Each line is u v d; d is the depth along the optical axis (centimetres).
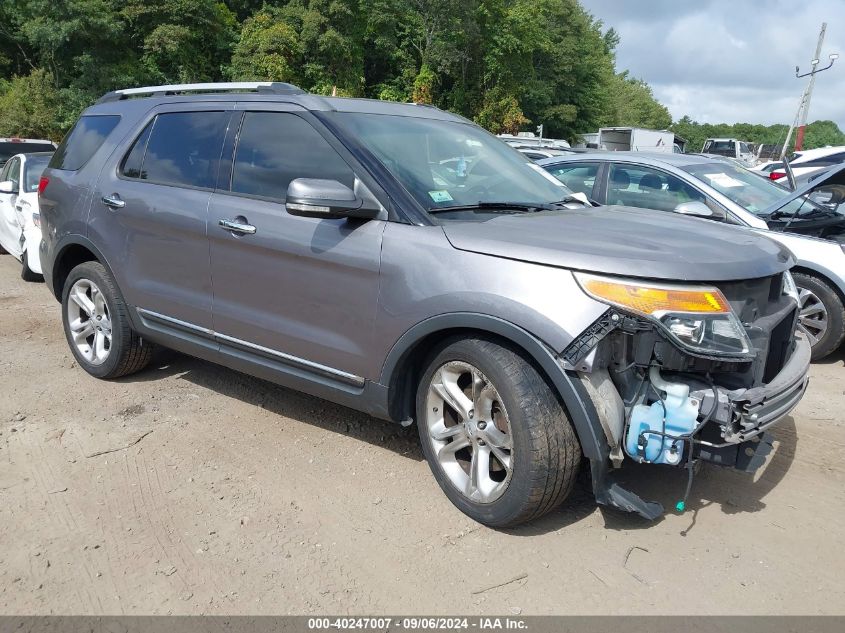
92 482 345
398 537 303
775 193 621
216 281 388
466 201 344
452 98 4653
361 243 323
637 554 292
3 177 962
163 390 466
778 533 310
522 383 283
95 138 482
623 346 272
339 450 383
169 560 284
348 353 335
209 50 3912
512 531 307
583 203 398
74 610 255
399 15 4266
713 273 276
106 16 3022
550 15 5062
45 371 501
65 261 503
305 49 3850
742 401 267
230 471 358
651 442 273
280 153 369
